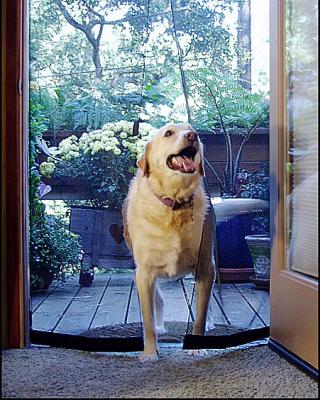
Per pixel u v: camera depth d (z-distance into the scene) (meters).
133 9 2.74
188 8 2.70
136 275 1.98
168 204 1.92
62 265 2.61
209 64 2.71
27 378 1.53
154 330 1.91
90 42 2.74
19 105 1.93
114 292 2.66
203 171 1.99
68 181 2.76
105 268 2.68
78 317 2.27
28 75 2.09
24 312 1.95
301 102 1.76
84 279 2.67
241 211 2.45
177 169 1.89
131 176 2.79
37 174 2.60
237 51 2.69
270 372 1.58
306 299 1.58
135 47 2.76
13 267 1.92
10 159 1.91
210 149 2.64
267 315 2.16
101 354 1.88
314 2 1.65
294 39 1.81
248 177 2.59
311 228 1.64
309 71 1.69
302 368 1.58
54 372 1.60
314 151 1.64
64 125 2.78
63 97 2.75
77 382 1.50
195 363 1.72
